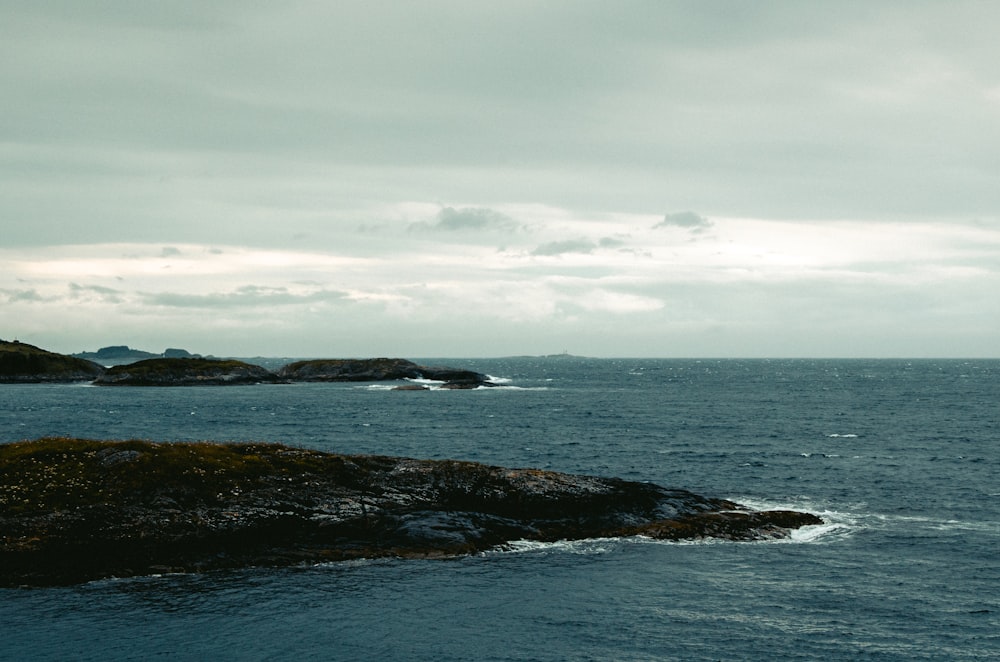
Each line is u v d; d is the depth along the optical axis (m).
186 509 36.62
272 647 25.59
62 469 38.47
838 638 26.58
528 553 36.78
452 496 41.97
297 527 37.22
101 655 24.78
